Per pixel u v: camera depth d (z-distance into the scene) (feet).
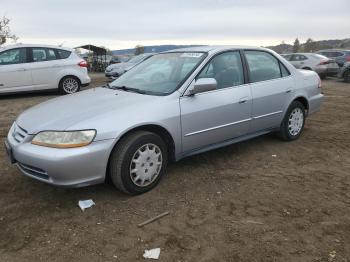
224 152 17.37
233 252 9.61
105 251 9.68
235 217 11.38
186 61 15.34
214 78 14.99
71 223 11.05
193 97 14.02
